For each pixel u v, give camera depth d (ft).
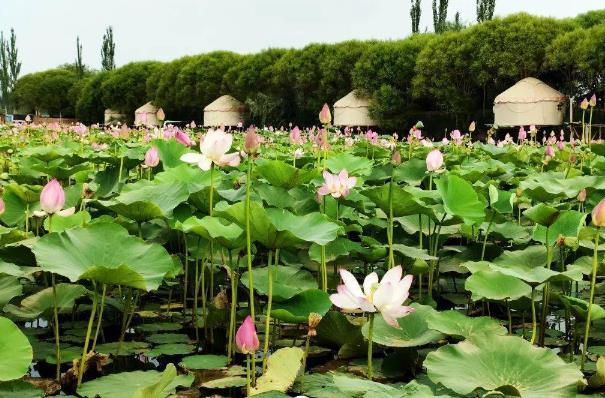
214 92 108.06
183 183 11.28
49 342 9.79
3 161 24.94
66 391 7.98
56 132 40.29
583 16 79.51
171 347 9.64
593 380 7.48
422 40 84.33
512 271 8.68
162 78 115.96
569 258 13.01
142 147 19.97
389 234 10.69
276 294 9.07
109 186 16.17
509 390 6.23
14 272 8.47
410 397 5.71
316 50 93.56
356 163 16.20
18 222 13.35
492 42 73.36
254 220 8.35
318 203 13.15
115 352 9.44
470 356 7.09
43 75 167.63
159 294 12.89
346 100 88.22
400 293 6.64
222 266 11.39
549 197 13.23
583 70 65.46
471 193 10.76
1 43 182.29
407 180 17.31
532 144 36.45
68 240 8.32
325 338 9.42
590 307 8.58
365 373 8.50
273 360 7.82
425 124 83.82
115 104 127.75
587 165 22.70
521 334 10.53
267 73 98.78
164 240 12.10
